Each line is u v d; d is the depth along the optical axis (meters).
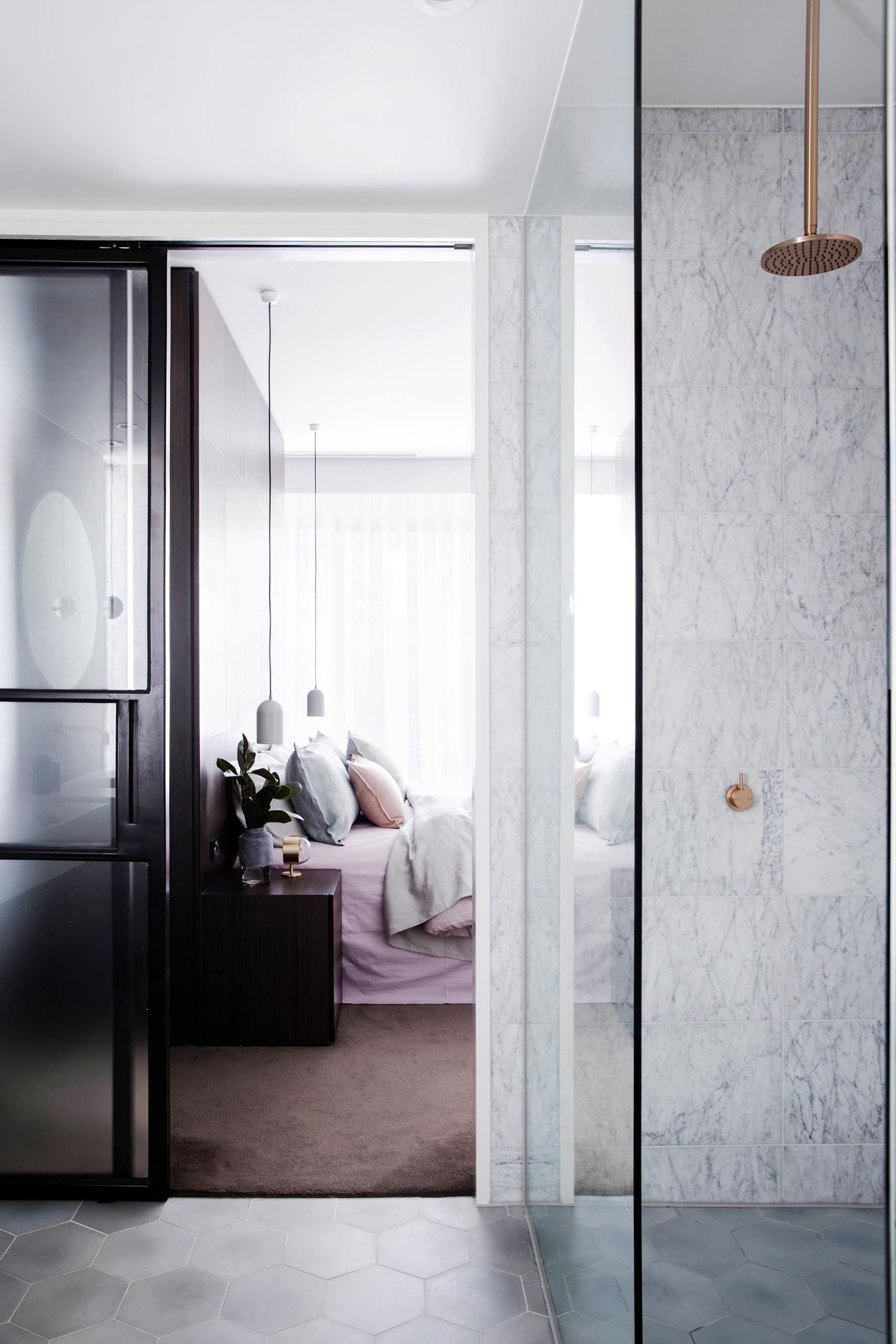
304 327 3.79
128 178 2.16
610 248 1.31
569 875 1.64
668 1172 2.21
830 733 2.19
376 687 6.46
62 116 1.90
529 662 2.22
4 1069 2.30
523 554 2.30
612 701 1.30
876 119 2.18
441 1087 2.87
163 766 2.29
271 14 1.59
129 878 2.30
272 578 5.32
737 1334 1.78
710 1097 2.21
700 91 2.13
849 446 2.19
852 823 2.18
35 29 1.62
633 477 1.17
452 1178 2.35
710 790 2.19
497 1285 1.94
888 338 1.03
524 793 2.29
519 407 2.31
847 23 1.85
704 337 2.18
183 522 3.19
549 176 1.93
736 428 2.18
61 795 2.30
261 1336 1.78
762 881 2.19
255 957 3.22
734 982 2.19
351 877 3.74
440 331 3.87
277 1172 2.37
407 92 1.81
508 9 1.58
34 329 2.34
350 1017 3.52
